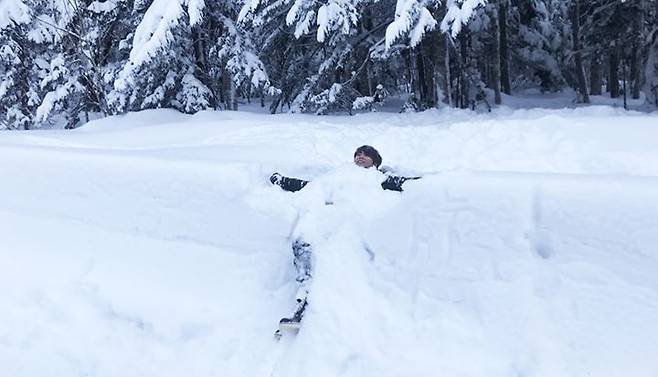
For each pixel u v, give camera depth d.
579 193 3.64
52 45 16.17
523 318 3.09
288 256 4.12
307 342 3.29
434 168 6.24
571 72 23.25
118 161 5.54
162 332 3.69
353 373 3.07
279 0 13.04
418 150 7.08
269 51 15.36
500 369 2.92
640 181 3.65
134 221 4.78
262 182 4.81
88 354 3.51
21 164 5.96
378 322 3.34
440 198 3.98
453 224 3.75
